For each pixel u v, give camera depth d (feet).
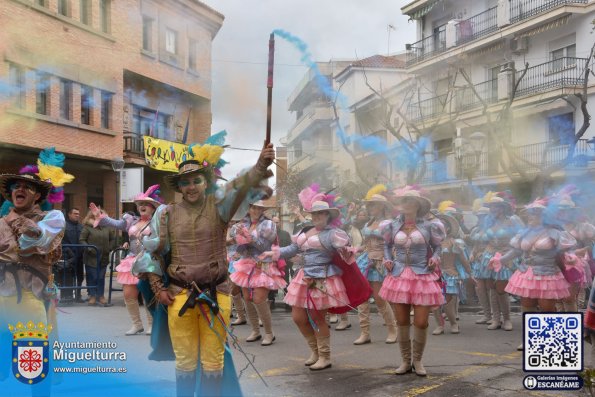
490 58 79.00
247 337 28.02
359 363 22.41
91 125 52.29
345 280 21.83
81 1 49.73
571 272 24.62
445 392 18.33
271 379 19.90
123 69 52.01
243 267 26.40
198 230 14.69
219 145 14.94
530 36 74.18
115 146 54.13
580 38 68.80
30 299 16.03
